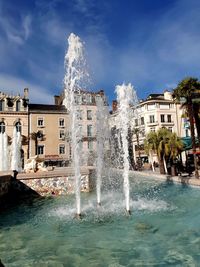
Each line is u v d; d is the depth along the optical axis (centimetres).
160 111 5494
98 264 632
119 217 1094
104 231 905
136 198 1573
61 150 5072
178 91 2500
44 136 4991
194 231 854
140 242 774
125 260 648
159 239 792
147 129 5484
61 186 1939
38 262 657
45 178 1911
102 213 1177
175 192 1739
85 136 4881
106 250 725
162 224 956
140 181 2588
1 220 1155
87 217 1120
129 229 912
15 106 4866
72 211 1255
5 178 1686
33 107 5191
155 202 1408
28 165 2336
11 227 1016
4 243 818
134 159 5734
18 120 4859
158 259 643
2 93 4850
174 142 2709
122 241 793
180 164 2906
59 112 5134
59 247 766
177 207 1248
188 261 621
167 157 2875
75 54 1415
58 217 1148
